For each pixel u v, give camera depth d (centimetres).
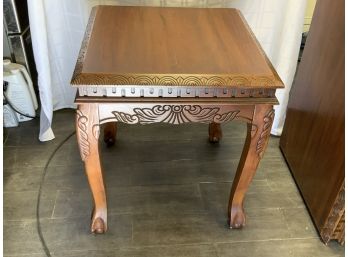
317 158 108
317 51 110
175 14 108
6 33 139
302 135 120
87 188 121
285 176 128
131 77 73
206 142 144
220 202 117
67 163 131
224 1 138
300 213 114
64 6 136
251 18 139
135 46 86
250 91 78
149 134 147
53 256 99
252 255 101
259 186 124
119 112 79
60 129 149
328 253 102
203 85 73
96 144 84
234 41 92
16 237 104
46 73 129
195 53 84
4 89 139
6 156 133
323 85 104
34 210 112
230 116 82
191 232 107
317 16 111
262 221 111
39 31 121
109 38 89
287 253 102
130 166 131
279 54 134
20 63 147
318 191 107
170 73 74
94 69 75
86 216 111
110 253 100
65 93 158
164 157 136
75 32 143
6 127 148
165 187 123
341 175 93
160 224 109
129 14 105
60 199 117
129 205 115
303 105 120
